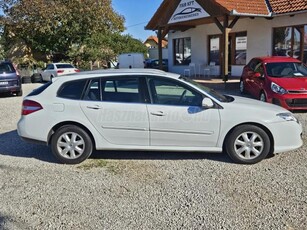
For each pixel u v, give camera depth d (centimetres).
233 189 430
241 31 1803
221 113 518
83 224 354
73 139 541
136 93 532
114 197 416
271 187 432
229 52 1906
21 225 355
